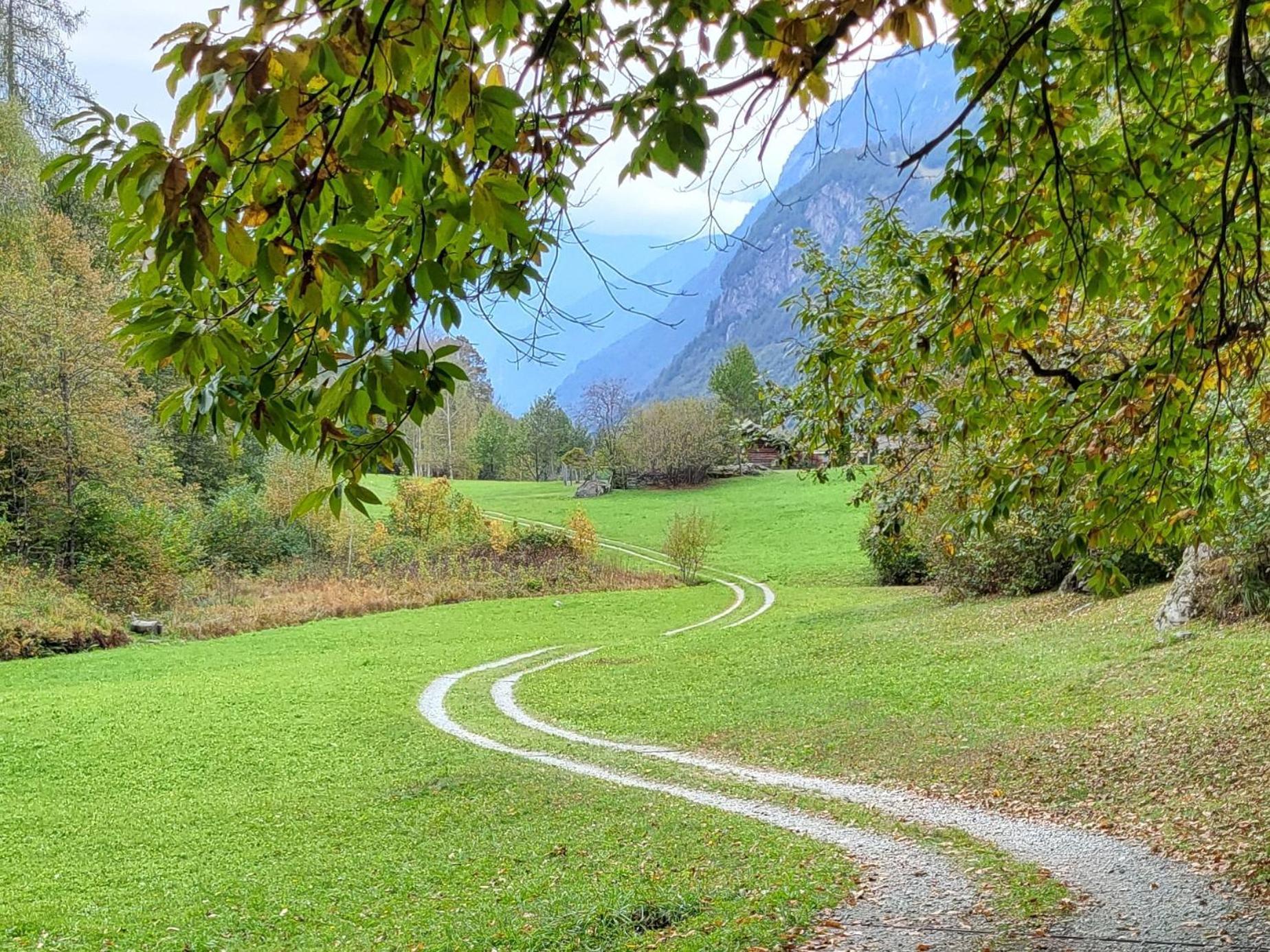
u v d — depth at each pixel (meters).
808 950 7.02
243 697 23.84
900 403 7.45
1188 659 16.06
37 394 36.31
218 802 15.40
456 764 16.98
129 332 2.56
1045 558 27.16
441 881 10.58
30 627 30.80
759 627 31.88
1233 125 4.52
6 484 37.41
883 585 44.75
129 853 12.80
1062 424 6.51
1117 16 4.04
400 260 2.80
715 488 79.50
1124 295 7.29
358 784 16.16
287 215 2.53
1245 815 9.35
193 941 9.06
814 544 57.44
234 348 2.51
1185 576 19.20
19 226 34.84
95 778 17.12
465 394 98.00
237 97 2.14
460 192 2.38
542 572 48.66
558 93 3.41
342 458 2.93
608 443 82.62
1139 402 6.12
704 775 15.16
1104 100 5.84
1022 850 9.67
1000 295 6.04
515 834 12.40
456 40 2.59
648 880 9.62
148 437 43.97
